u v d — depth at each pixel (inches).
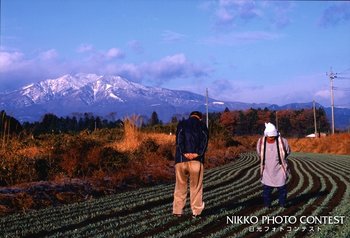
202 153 428.8
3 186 613.9
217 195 592.1
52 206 516.4
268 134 477.7
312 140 2568.9
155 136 1222.9
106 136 1095.6
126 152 916.0
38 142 780.6
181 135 429.7
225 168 1085.1
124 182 703.1
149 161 956.0
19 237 363.6
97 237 354.6
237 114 5009.8
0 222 422.0
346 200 525.3
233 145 2399.1
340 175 872.3
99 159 754.2
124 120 1084.5
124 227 394.3
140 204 516.4
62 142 773.3
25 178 655.1
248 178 836.6
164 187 675.4
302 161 1386.6
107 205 510.6
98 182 653.9
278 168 478.3
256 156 1720.0
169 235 362.6
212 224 409.1
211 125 2415.1
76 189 598.5
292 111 5113.2
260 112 5064.0
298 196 575.5
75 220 427.5
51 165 710.5
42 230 390.6
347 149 2085.4
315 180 778.8
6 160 657.0
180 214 438.3
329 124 5059.1
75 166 711.1
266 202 483.2
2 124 793.6
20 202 501.4
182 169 432.8
